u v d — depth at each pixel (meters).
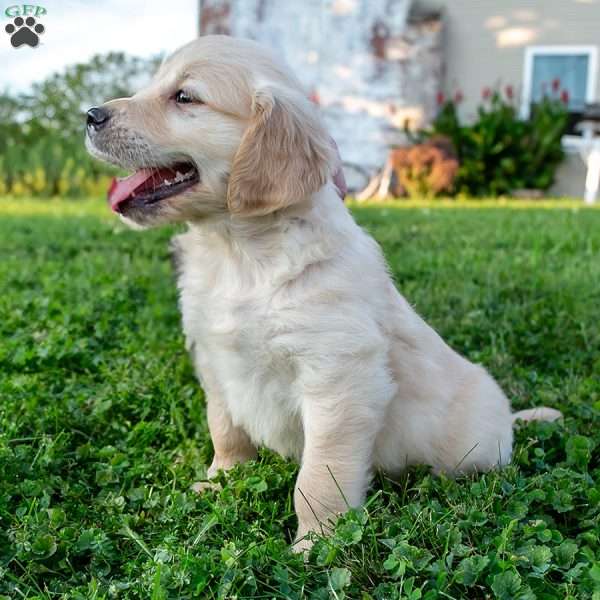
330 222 0.64
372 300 0.65
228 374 0.67
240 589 0.54
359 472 0.63
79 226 2.02
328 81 3.43
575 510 0.63
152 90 0.68
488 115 3.31
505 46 3.55
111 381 0.86
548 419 0.78
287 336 0.63
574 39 3.49
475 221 2.14
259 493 0.66
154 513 0.65
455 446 0.70
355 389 0.63
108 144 0.67
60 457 0.70
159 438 0.77
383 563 0.56
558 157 3.35
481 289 1.20
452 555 0.55
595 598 0.51
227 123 0.65
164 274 1.35
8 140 3.33
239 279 0.65
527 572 0.55
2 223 2.10
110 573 0.58
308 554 0.58
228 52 0.67
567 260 1.48
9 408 0.77
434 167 3.17
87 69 3.36
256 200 0.63
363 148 3.47
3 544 0.59
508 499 0.63
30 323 1.04
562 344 0.98
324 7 3.39
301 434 0.69
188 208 0.66
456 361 0.73
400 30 3.42
